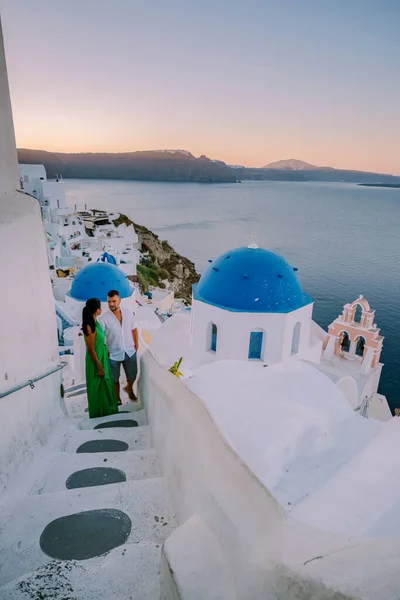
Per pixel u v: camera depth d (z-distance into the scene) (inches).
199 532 79.7
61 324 622.5
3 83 133.0
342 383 436.5
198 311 446.6
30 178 1529.3
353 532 113.3
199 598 63.9
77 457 146.0
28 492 126.4
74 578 81.6
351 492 133.7
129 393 245.9
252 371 211.2
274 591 54.1
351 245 4448.8
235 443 150.2
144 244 2498.8
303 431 161.2
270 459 145.0
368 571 50.4
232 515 73.9
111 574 82.7
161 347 494.3
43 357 157.0
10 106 138.6
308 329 460.1
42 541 97.9
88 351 205.8
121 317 235.8
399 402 1293.1
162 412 143.0
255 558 63.2
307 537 63.9
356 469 149.9
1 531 101.0
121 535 100.0
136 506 111.3
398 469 143.6
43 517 105.9
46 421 160.7
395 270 3233.3
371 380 559.2
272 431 157.8
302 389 194.2
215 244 4478.3
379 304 2313.0
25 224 140.9
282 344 424.5
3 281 126.4
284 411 171.2
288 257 3683.6
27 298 142.4
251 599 58.7
